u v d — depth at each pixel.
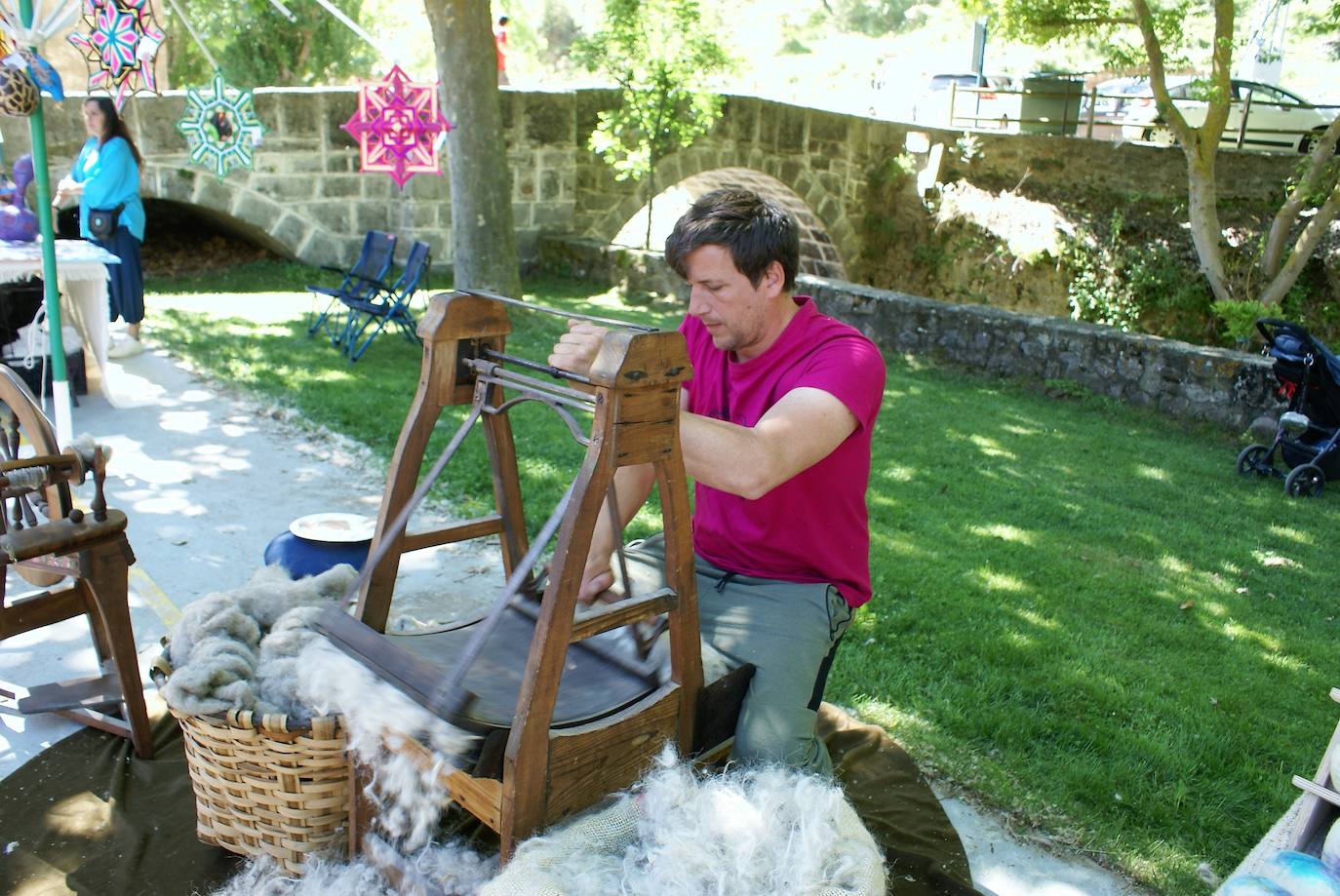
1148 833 2.67
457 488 4.84
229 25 17.23
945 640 3.74
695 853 1.75
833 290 10.49
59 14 3.90
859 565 2.42
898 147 16.88
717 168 13.84
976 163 16.44
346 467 5.12
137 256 6.74
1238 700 3.50
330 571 2.51
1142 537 5.38
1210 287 14.23
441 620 3.54
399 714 1.85
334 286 10.78
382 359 7.52
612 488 2.08
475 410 2.15
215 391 6.31
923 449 6.77
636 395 1.78
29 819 2.39
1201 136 13.00
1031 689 3.40
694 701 2.11
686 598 2.00
